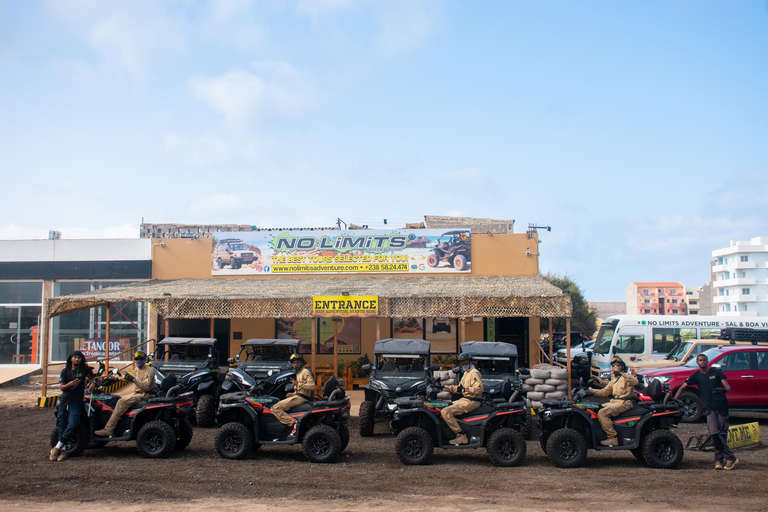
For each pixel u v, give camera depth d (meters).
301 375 10.75
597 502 7.81
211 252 23.11
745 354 14.28
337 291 18.48
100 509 7.40
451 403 10.32
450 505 7.65
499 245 22.36
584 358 22.28
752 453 11.18
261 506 7.57
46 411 16.27
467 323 22.39
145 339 23.80
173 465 9.88
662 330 19.58
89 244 23.78
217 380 15.35
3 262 23.86
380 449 11.46
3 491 8.20
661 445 9.97
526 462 10.32
